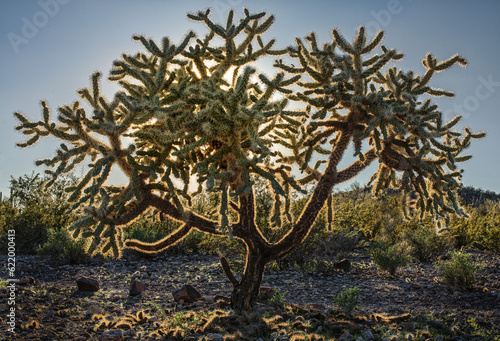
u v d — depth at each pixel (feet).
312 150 16.80
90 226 14.35
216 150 15.17
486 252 31.73
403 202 18.67
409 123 15.03
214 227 16.25
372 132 15.34
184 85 14.44
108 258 29.84
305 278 24.98
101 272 26.68
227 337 13.14
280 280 24.48
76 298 19.45
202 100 13.47
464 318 15.78
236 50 15.42
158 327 14.85
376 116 14.64
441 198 16.84
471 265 21.31
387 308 18.04
